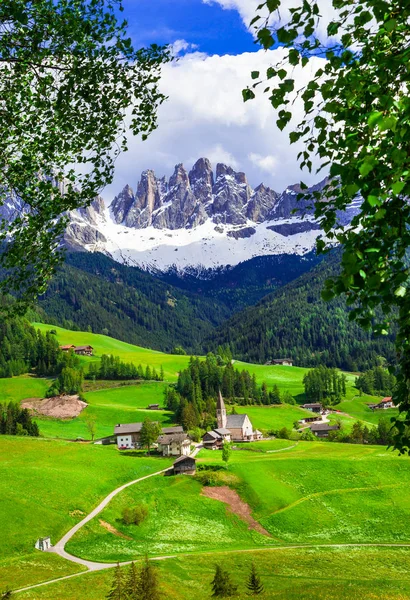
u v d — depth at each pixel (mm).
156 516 88312
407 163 6215
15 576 57781
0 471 92625
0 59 13234
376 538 82500
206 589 55219
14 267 14594
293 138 7957
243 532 85625
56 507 82250
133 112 14656
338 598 40969
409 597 40625
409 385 7773
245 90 7504
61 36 13141
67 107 14023
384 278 6500
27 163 14477
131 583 45281
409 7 6488
